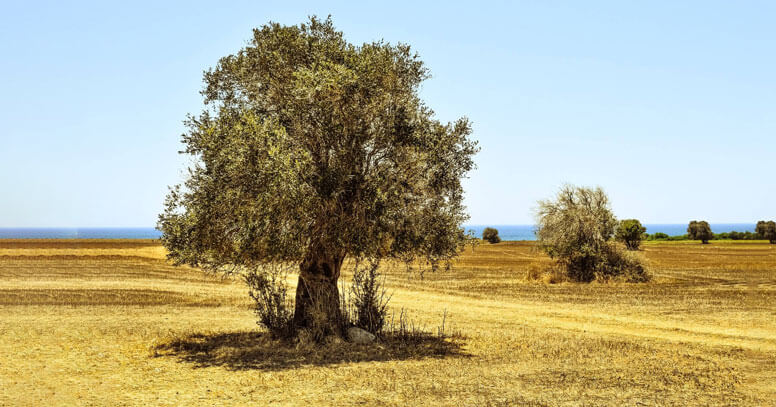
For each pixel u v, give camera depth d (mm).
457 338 17828
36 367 13023
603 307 26250
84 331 18156
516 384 11633
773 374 12859
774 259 69438
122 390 11062
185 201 14688
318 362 13867
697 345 16891
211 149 13688
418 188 15359
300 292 16656
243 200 13469
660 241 151375
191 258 15156
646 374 12688
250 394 10789
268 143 13430
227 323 20500
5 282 35000
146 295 29203
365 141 15172
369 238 14195
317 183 14031
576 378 12234
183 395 10695
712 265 56875
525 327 20703
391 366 13430
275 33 15617
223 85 16375
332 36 16375
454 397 10570
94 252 68562
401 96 15703
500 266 56875
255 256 14164
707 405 10195
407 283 39000
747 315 23328
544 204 43188
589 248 40375
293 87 14750
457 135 16266
